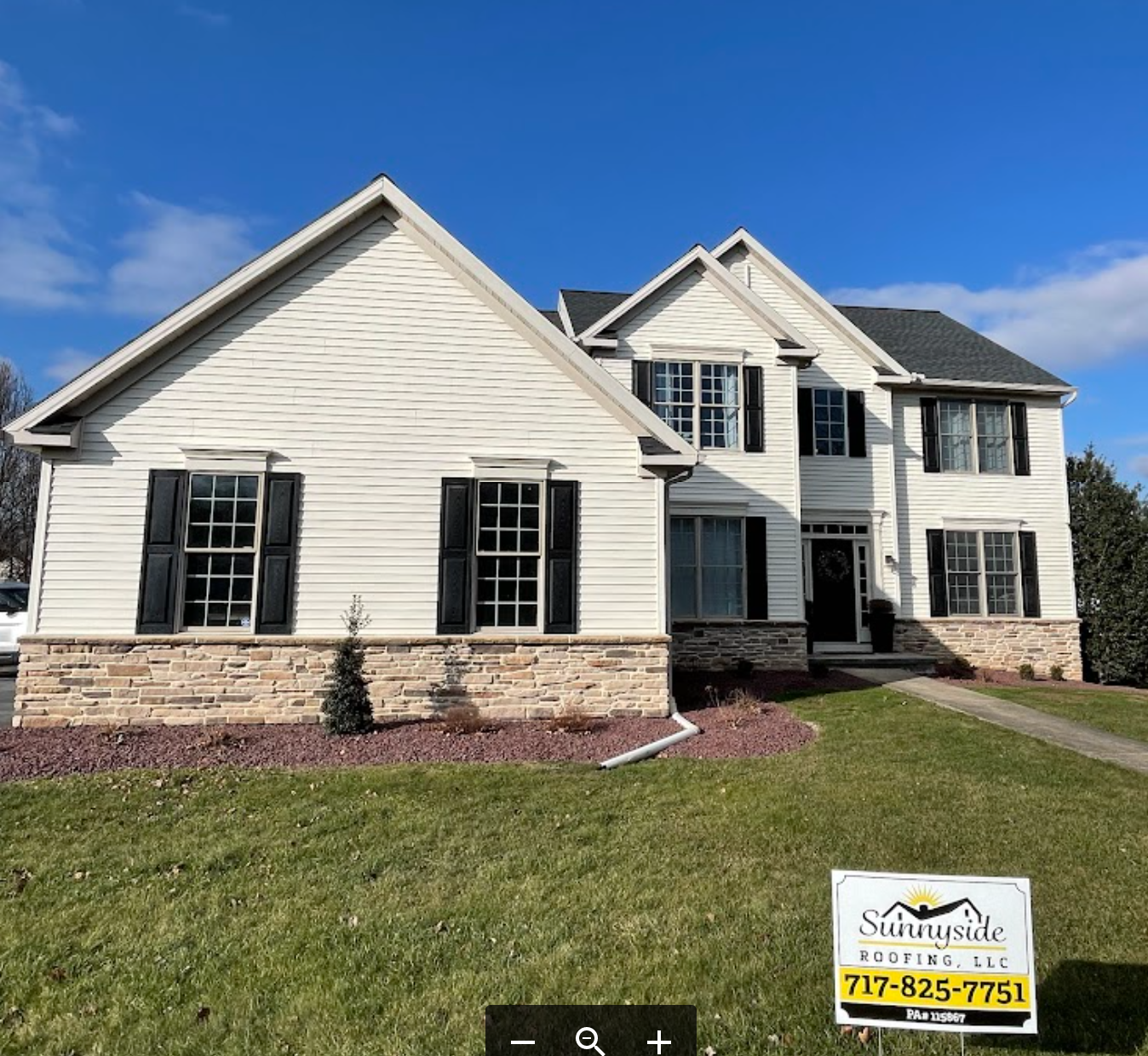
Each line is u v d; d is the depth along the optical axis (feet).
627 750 28.71
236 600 33.71
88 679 32.14
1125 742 30.07
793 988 12.58
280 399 34.55
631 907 15.55
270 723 32.89
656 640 35.73
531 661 34.91
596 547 36.06
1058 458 60.03
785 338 51.39
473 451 35.63
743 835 19.53
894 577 55.52
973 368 60.70
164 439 33.63
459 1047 11.16
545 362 36.50
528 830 20.15
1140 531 57.57
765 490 50.42
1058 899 15.71
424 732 30.73
